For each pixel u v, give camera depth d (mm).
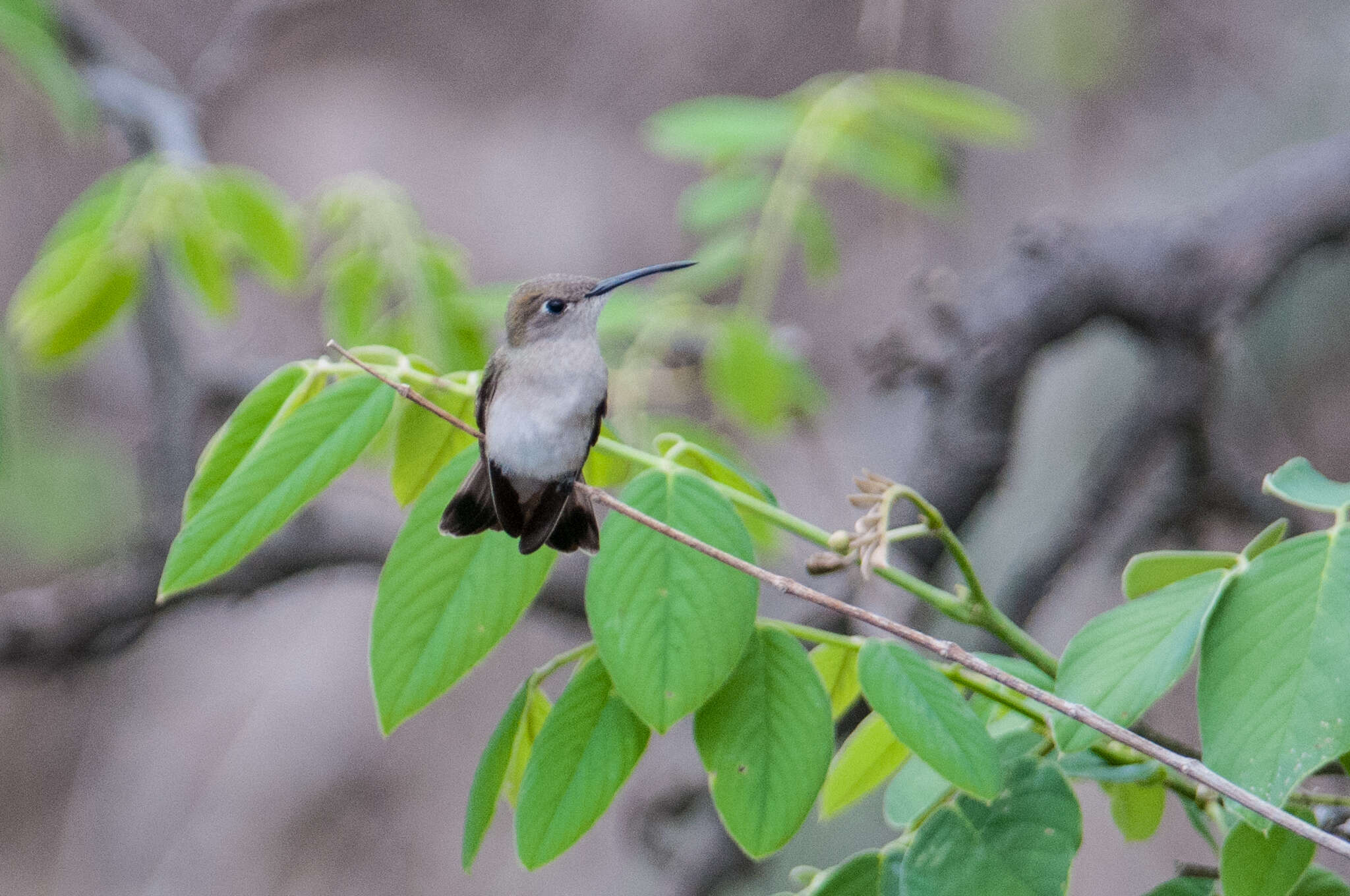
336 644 16188
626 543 3461
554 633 15422
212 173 6762
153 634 16688
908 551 7875
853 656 4180
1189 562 3986
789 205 7324
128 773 16219
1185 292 8242
